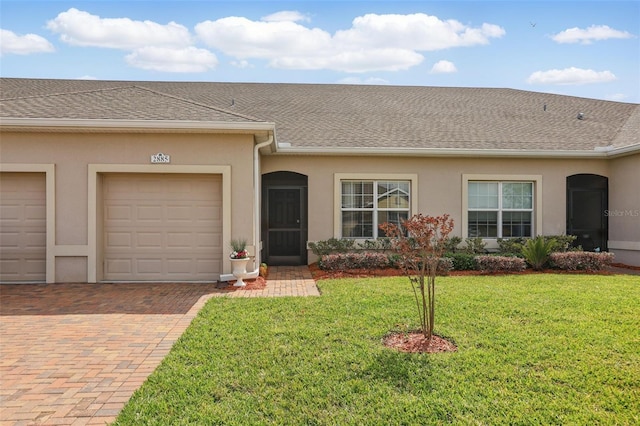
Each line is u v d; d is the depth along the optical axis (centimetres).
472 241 1190
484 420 323
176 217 944
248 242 926
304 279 963
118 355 474
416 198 1213
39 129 867
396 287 825
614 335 516
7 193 911
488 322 573
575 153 1202
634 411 336
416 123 1364
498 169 1234
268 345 486
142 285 892
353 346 481
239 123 885
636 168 1154
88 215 899
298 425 319
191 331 542
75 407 354
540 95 1692
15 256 913
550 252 1106
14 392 381
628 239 1182
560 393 366
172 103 973
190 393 369
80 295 786
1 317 634
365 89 1675
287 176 1194
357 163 1205
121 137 904
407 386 380
